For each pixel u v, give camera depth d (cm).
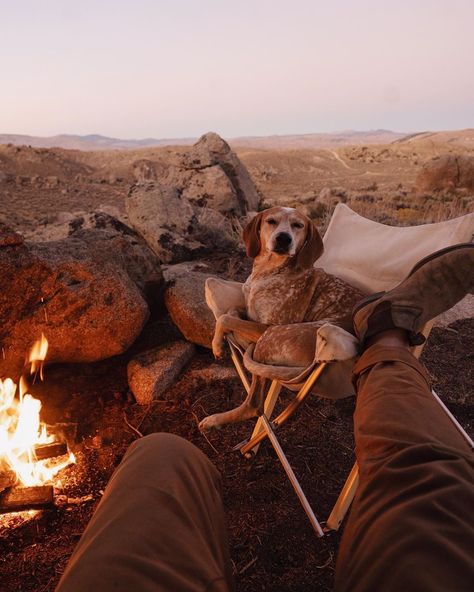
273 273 336
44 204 3547
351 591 91
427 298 217
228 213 1019
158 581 81
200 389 390
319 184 5853
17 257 340
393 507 104
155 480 114
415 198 2139
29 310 348
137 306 381
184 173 1073
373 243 327
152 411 368
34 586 238
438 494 102
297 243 328
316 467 313
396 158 9512
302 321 320
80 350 373
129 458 128
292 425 351
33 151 6738
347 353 214
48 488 289
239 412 306
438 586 77
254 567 246
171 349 415
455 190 2461
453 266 222
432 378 402
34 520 278
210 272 613
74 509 287
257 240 352
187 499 113
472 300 536
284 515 276
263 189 5128
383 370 176
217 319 318
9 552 259
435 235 296
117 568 82
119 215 1241
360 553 99
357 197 2061
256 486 298
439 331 475
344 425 352
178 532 99
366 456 138
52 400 375
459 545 86
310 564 247
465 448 131
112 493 111
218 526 122
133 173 5425
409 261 302
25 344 351
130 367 396
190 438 340
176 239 691
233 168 1120
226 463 317
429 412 146
